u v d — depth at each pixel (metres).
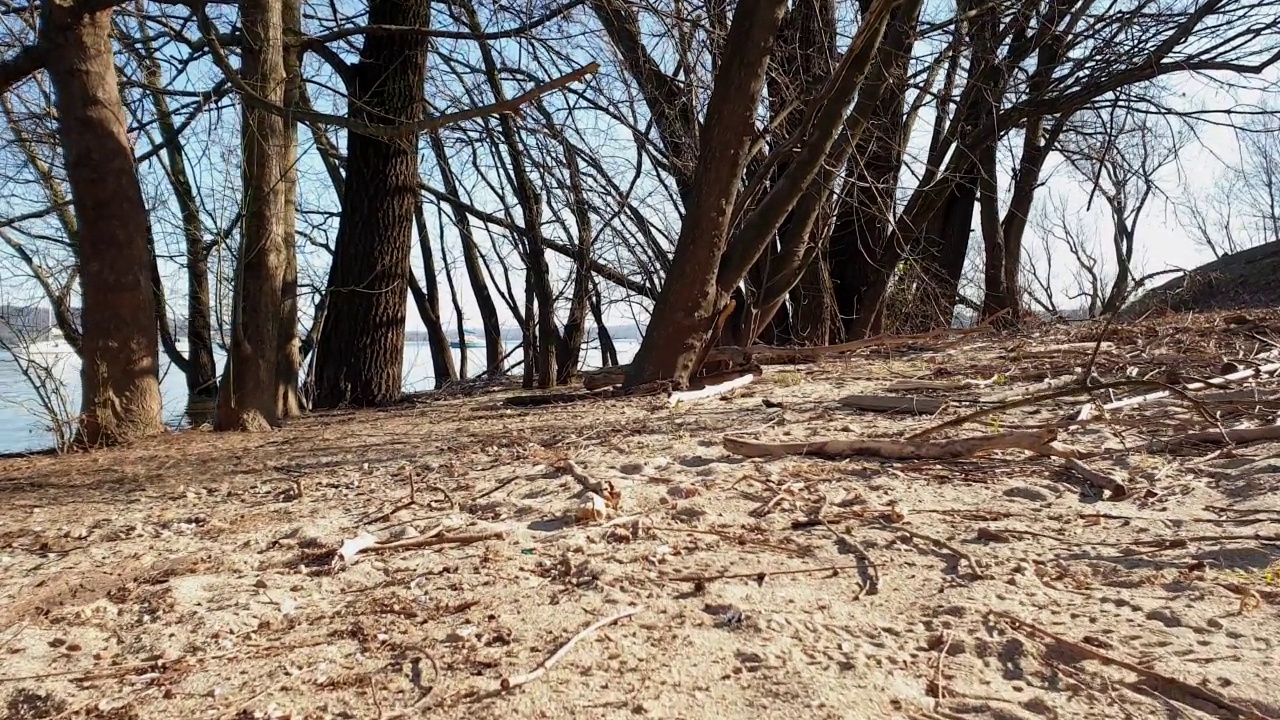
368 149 11.92
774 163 9.40
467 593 3.15
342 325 12.15
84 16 7.88
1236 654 2.36
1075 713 2.15
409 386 19.55
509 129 12.91
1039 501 3.89
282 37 9.48
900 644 2.56
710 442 5.60
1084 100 13.34
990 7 12.42
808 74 12.61
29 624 3.20
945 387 7.29
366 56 11.90
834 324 14.82
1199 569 2.93
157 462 6.86
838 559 3.29
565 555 3.44
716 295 9.13
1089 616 2.68
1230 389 5.71
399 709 2.36
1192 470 4.14
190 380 16.89
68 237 12.23
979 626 2.64
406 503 4.59
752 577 3.12
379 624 2.93
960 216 16.81
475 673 2.52
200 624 3.05
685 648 2.58
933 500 3.99
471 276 18.86
